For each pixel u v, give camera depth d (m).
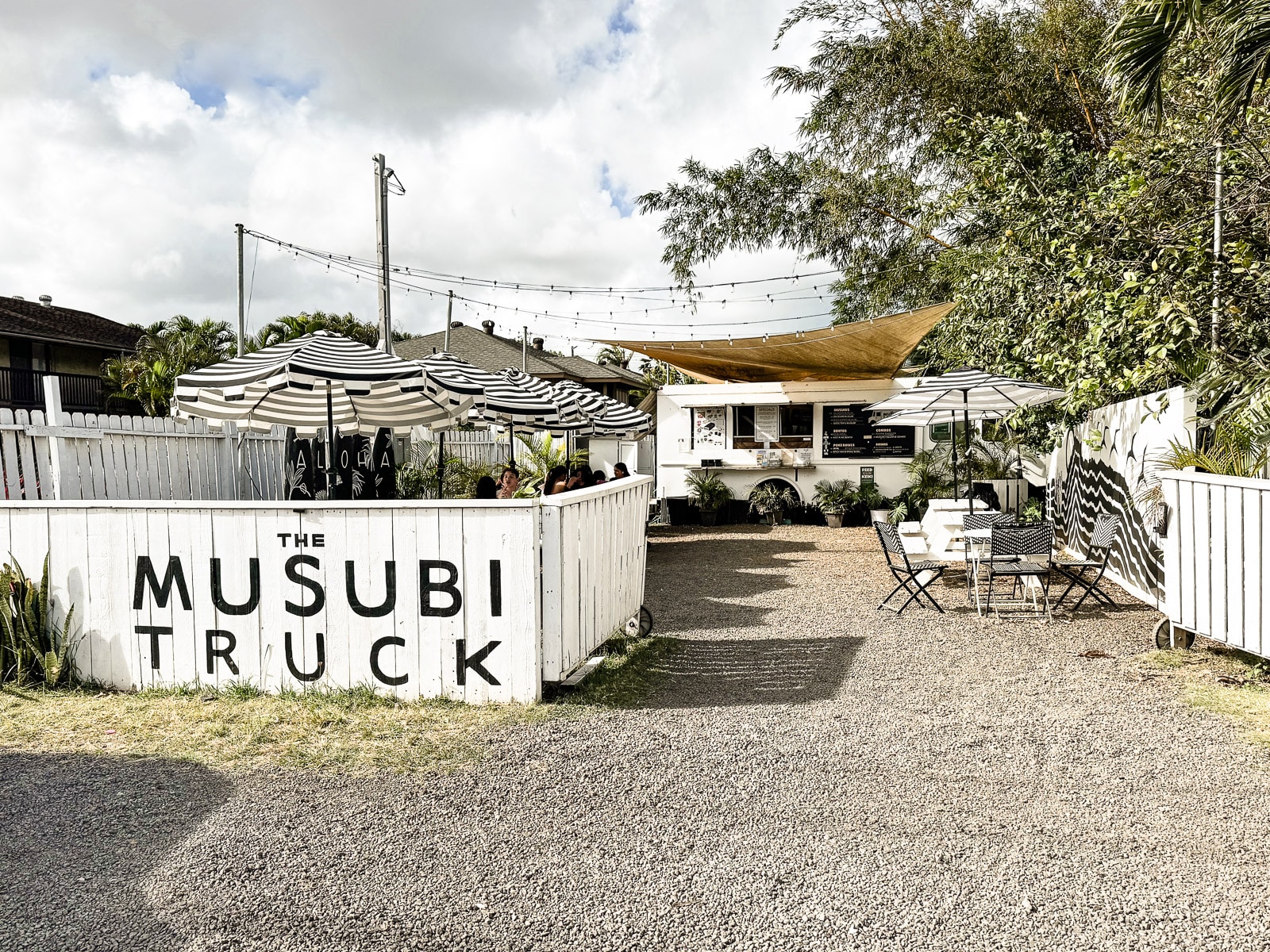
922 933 2.79
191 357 25.00
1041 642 6.86
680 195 19.67
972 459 16.47
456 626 5.29
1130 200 9.05
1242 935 2.75
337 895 3.04
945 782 4.04
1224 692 5.36
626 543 6.82
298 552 5.43
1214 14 6.79
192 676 5.58
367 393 7.84
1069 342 10.65
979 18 15.45
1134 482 8.83
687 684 5.77
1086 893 3.02
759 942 2.75
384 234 15.65
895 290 19.03
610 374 36.41
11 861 3.29
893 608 8.41
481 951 2.71
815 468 18.03
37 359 26.31
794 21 16.75
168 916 2.90
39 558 5.75
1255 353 7.75
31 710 5.18
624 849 3.38
